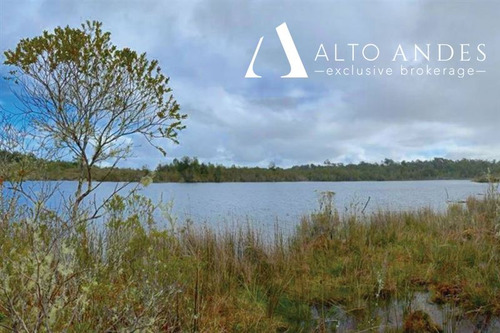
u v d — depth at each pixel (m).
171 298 3.15
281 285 4.89
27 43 3.51
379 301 4.58
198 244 5.66
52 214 2.52
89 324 2.37
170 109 3.94
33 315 2.02
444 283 4.85
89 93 3.68
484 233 6.57
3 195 3.05
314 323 4.11
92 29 3.67
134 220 2.71
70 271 2.11
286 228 8.80
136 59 3.77
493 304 4.23
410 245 6.75
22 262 1.95
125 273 2.91
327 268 5.65
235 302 4.34
